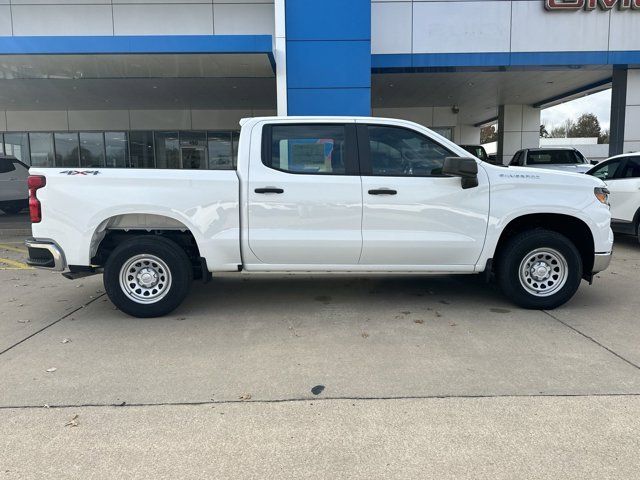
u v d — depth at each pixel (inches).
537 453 115.6
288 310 226.4
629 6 534.9
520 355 172.2
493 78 647.8
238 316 218.2
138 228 212.7
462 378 154.6
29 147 898.7
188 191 206.8
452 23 541.3
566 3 534.3
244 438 122.7
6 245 428.8
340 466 111.4
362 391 146.7
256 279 286.0
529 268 220.2
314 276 292.0
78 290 269.0
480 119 1101.1
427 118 946.1
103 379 155.6
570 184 215.5
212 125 904.3
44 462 113.0
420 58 544.7
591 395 142.9
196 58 457.4
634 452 115.6
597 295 247.9
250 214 208.8
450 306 230.5
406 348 179.5
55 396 144.4
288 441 121.3
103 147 903.7
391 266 215.8
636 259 339.9
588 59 546.3
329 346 181.9
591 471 108.9
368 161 211.9
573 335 191.5
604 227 217.8
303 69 454.6
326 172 211.3
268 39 432.1
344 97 458.3
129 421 130.6
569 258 216.8
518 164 593.6
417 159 213.8
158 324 208.2
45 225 207.8
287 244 209.6
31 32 532.4
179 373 159.9
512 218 213.3
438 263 215.9
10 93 689.0
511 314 217.9
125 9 532.4
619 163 387.2
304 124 211.9
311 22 451.2
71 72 519.2
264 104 842.8
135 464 112.4
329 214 209.3
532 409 135.3
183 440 121.9
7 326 207.3
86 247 207.5
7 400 142.0
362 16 450.9
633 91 562.3
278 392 146.5
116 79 580.4
